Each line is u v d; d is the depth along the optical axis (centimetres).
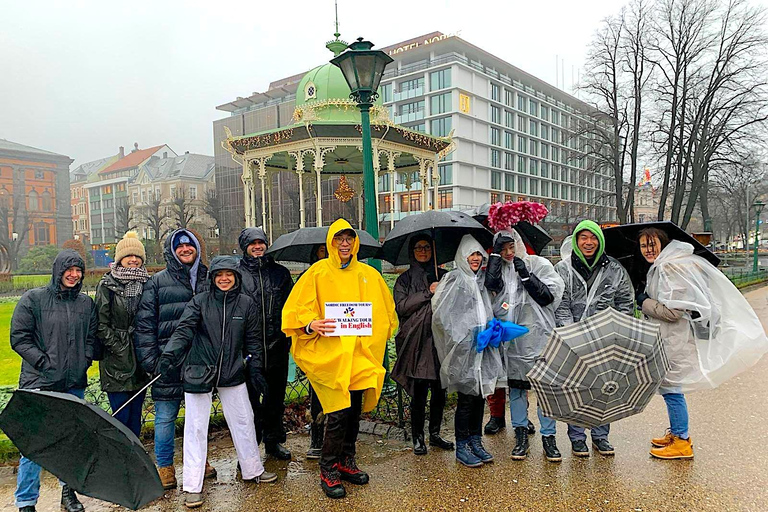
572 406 339
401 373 410
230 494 355
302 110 1326
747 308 373
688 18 2350
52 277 340
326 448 350
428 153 1412
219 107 5953
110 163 9506
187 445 347
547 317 391
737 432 438
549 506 322
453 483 359
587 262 399
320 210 1217
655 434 441
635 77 2505
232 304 364
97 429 271
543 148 6556
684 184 2412
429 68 5200
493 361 376
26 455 272
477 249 384
